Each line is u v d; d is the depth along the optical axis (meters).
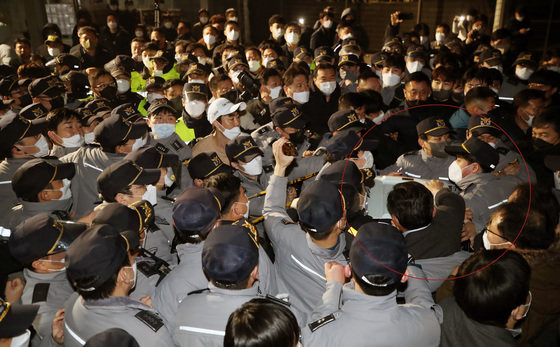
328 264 2.19
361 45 9.40
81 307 1.91
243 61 6.09
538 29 11.95
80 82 5.40
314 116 5.12
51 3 10.05
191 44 7.27
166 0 12.48
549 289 2.11
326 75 4.98
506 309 1.77
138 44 7.61
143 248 2.56
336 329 1.82
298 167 3.50
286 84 4.83
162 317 2.19
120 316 1.88
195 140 4.48
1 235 2.82
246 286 1.92
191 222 2.15
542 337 2.11
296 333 1.58
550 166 3.15
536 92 4.09
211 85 4.93
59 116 3.73
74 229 2.25
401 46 7.90
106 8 10.70
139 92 6.22
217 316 1.87
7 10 9.77
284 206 2.68
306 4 14.55
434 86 5.00
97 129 3.38
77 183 3.38
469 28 10.72
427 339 1.85
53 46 7.67
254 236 2.06
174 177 3.26
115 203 2.40
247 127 5.08
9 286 2.35
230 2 14.30
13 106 5.30
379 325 1.79
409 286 2.09
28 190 2.70
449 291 2.21
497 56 6.59
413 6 13.78
